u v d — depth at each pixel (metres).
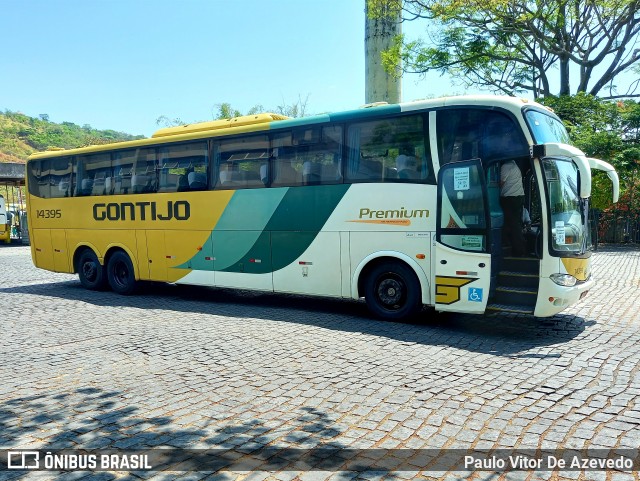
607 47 22.67
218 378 5.64
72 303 10.82
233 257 10.18
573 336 7.29
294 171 9.38
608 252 18.97
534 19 21.48
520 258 7.66
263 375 5.71
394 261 8.43
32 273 16.67
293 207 9.37
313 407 4.77
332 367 5.95
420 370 5.79
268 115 9.98
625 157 20.81
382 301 8.61
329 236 8.96
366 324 8.26
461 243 7.66
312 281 9.20
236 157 10.12
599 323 8.05
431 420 4.44
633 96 23.50
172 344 7.12
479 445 3.99
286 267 9.51
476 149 7.68
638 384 5.22
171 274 11.11
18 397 5.16
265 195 9.71
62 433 4.30
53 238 13.35
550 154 7.13
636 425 4.27
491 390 5.12
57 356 6.65
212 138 10.41
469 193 7.61
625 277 12.62
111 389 5.35
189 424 4.44
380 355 6.42
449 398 4.93
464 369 5.81
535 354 6.39
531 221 8.19
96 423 4.49
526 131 7.36
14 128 148.88
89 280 12.82
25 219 32.53
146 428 4.38
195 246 10.69
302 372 5.79
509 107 7.50
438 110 7.97
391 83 17.00
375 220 8.47
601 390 5.07
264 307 10.02
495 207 7.87
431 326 8.09
